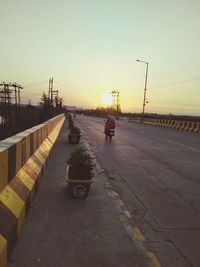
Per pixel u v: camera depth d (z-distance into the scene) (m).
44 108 63.59
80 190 7.75
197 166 13.30
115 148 18.64
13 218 5.08
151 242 5.52
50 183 9.20
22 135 7.81
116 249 5.18
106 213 6.87
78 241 5.40
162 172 11.74
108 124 24.67
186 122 41.53
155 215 6.91
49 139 15.20
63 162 12.83
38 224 6.05
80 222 6.27
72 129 20.30
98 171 11.41
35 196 7.79
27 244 5.18
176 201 8.02
